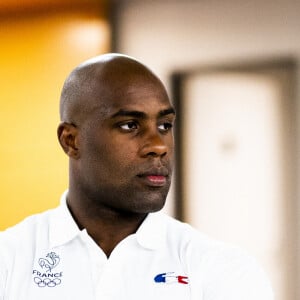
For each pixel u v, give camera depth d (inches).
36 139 566.6
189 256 168.6
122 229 169.3
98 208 167.9
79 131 167.0
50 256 169.0
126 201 160.9
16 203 580.1
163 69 516.4
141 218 170.2
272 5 472.1
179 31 509.4
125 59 166.2
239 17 485.7
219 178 499.5
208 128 502.6
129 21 526.0
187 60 507.5
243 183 489.7
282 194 473.1
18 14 566.6
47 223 175.2
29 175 571.8
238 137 490.9
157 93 161.3
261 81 478.9
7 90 577.9
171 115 162.7
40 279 166.2
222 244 172.6
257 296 168.6
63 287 165.8
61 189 556.1
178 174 515.5
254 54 480.7
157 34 517.3
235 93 490.0
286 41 467.5
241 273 168.6
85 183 167.0
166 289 165.8
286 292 472.1
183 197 514.0
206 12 498.6
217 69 497.0
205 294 166.9
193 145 509.4
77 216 171.5
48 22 553.3
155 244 168.9
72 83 169.3
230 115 493.0
